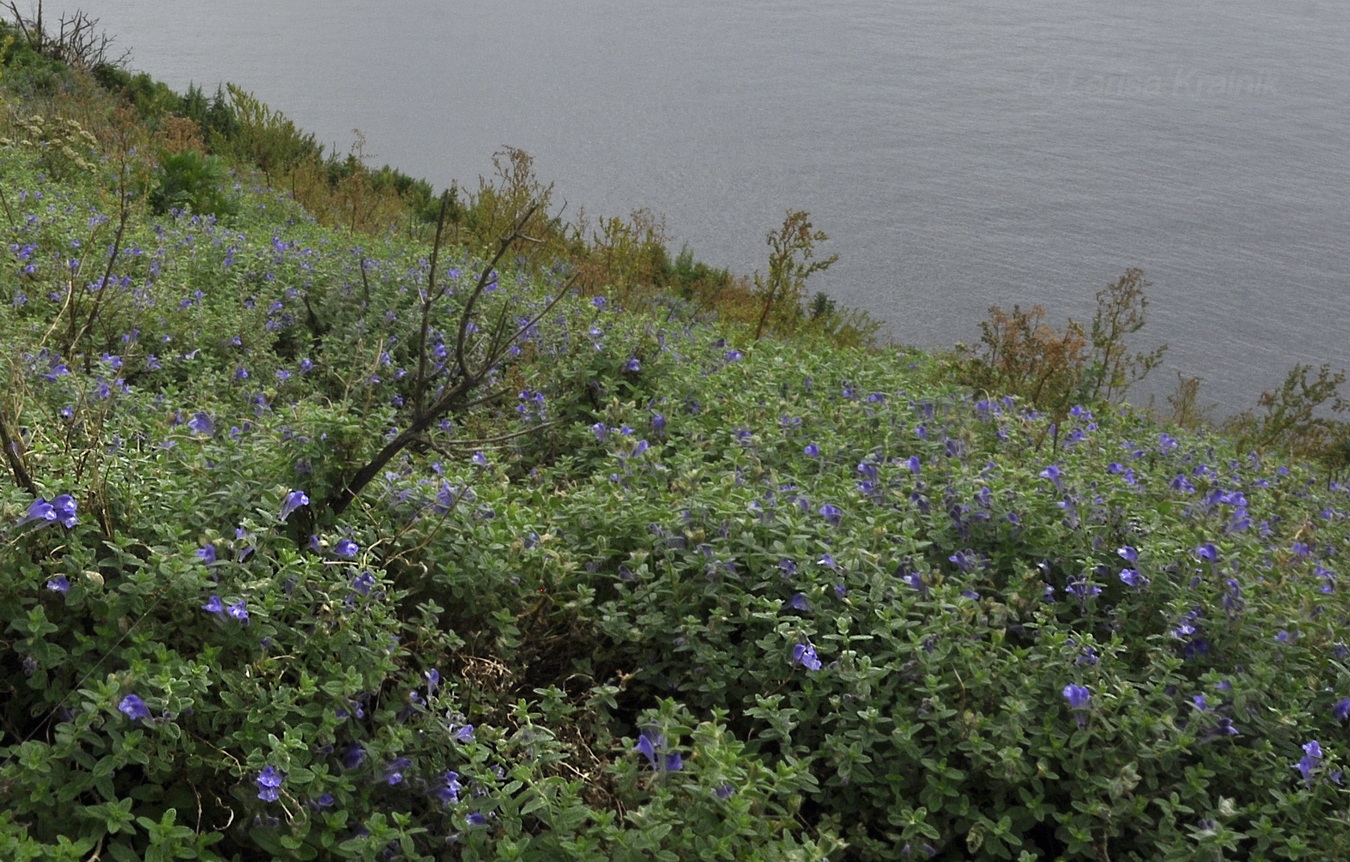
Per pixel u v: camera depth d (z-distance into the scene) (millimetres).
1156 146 123188
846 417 6195
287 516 3326
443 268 8539
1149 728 3496
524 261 12125
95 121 16125
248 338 6430
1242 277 62062
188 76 86750
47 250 7145
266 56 107375
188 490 3355
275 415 4379
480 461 4742
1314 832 3393
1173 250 68562
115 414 4359
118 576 2908
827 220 64812
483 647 3738
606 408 6035
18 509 2740
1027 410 7961
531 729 3121
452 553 3828
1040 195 86562
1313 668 4098
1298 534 5363
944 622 3648
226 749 2783
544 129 85125
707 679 3664
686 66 155625
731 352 7406
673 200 64250
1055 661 3602
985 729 3434
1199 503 5277
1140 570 4215
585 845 2756
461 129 79312
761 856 2883
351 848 2637
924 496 4617
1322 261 69500
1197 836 3146
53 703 2713
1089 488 4934
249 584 2914
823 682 3568
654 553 4137
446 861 2896
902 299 46344
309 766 2816
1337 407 12469
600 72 136125
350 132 71688
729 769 2963
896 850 3240
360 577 3193
